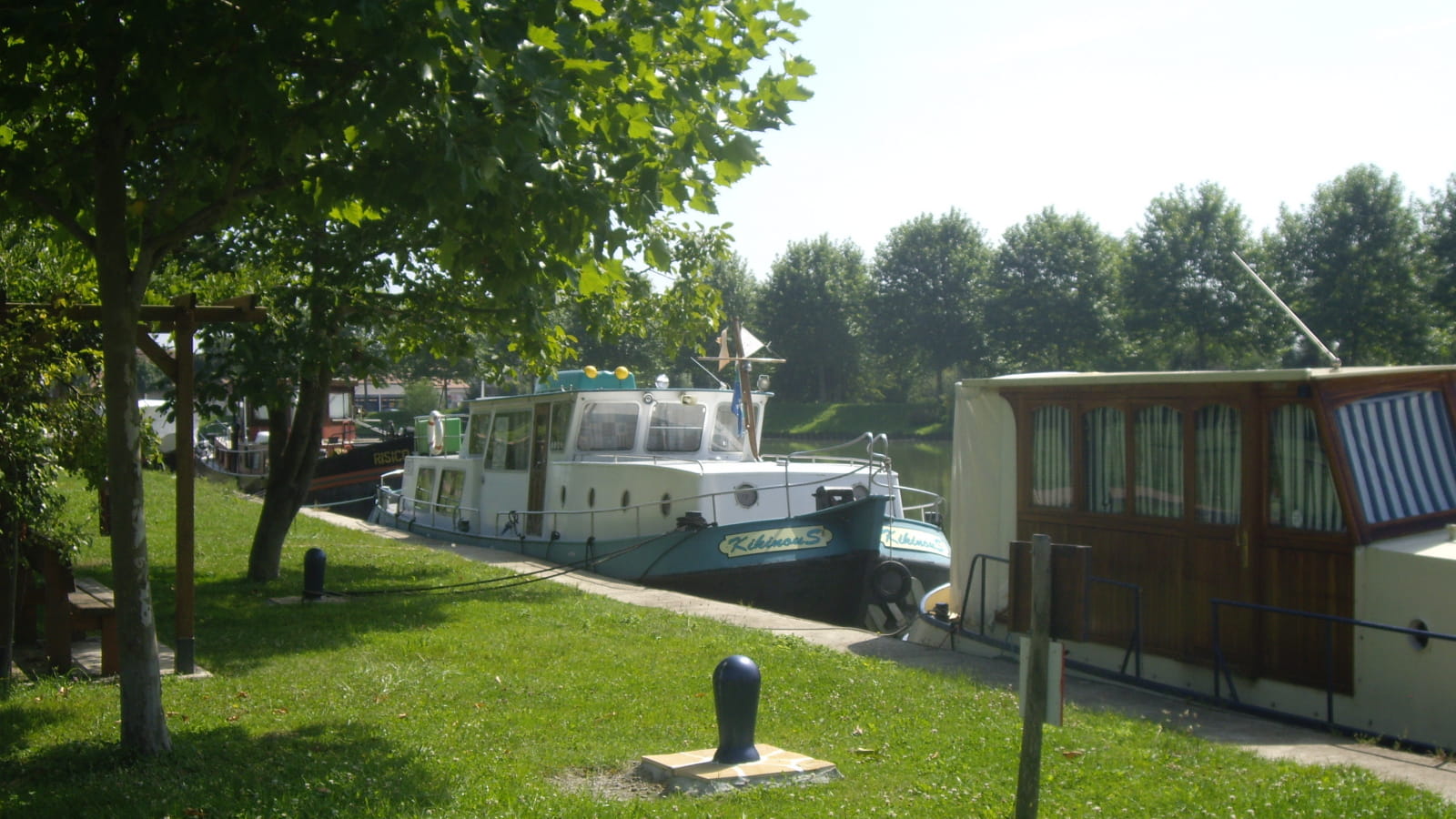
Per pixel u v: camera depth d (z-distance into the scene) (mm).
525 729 8227
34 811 6168
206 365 12594
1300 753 7895
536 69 6906
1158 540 10289
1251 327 56344
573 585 16078
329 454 35031
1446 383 9773
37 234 10320
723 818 6074
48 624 9406
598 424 18875
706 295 16547
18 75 7383
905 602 16016
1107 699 9750
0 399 8078
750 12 8016
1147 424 10453
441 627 12375
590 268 8438
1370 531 8953
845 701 9180
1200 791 6660
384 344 15344
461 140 7086
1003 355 72125
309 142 7223
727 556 16125
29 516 8266
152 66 6891
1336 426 9102
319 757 7266
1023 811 5543
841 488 17250
